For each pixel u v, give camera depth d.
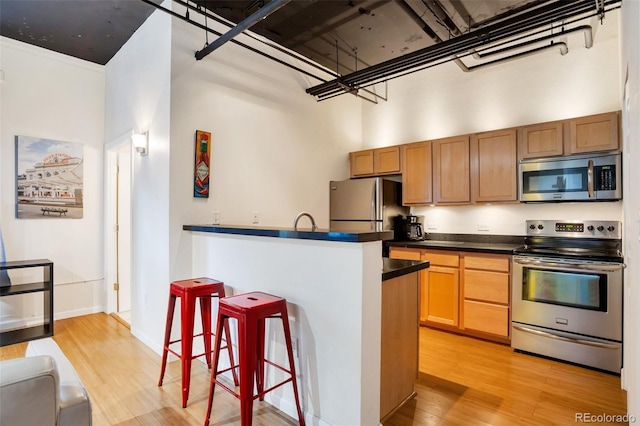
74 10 3.00
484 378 2.54
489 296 3.23
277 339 2.17
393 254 3.94
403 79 4.59
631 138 1.63
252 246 2.35
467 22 3.18
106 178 4.08
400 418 2.04
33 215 3.65
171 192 2.83
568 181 3.05
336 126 4.48
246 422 1.73
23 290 3.21
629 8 1.64
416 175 4.08
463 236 4.05
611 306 2.60
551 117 3.50
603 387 2.40
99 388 2.35
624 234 2.53
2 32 3.35
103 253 4.14
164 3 2.88
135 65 3.38
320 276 1.92
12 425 0.94
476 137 3.64
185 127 2.90
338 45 3.64
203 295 2.29
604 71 3.22
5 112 3.48
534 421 2.01
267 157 3.57
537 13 2.36
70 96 3.90
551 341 2.86
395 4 2.90
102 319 3.84
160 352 2.91
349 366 1.78
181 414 2.05
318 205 4.21
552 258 2.85
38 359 1.04
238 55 3.30
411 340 2.26
